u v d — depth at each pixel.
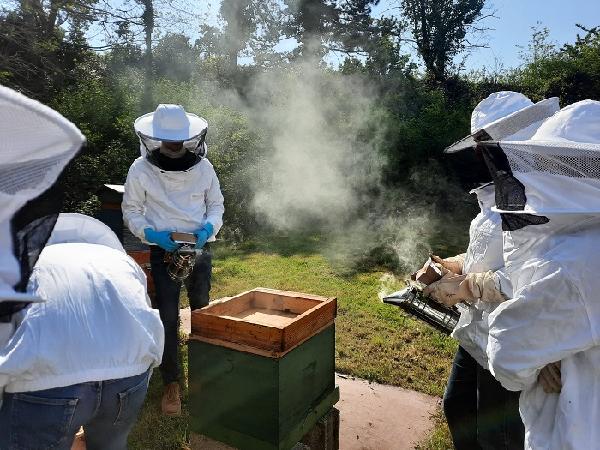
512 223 1.37
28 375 1.25
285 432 1.90
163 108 2.67
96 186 7.43
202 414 2.07
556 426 1.30
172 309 2.75
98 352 1.32
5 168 1.04
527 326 1.30
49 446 1.32
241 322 1.91
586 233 1.25
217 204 3.06
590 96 12.53
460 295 1.73
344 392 3.13
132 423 1.54
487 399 1.83
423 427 2.75
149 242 2.73
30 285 1.31
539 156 1.24
